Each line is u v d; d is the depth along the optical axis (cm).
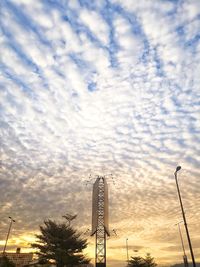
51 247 4972
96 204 6144
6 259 4703
